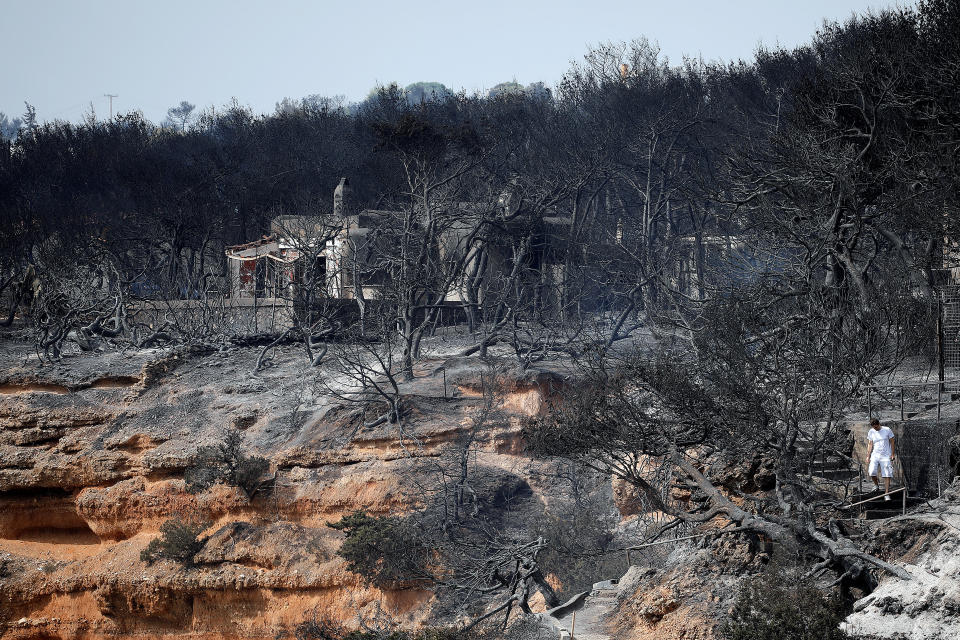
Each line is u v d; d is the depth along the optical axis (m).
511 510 168.12
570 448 105.62
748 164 151.00
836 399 94.69
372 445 179.88
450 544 151.12
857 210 127.44
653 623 91.44
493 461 179.12
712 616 85.69
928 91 136.88
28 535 197.00
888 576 77.81
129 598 175.12
